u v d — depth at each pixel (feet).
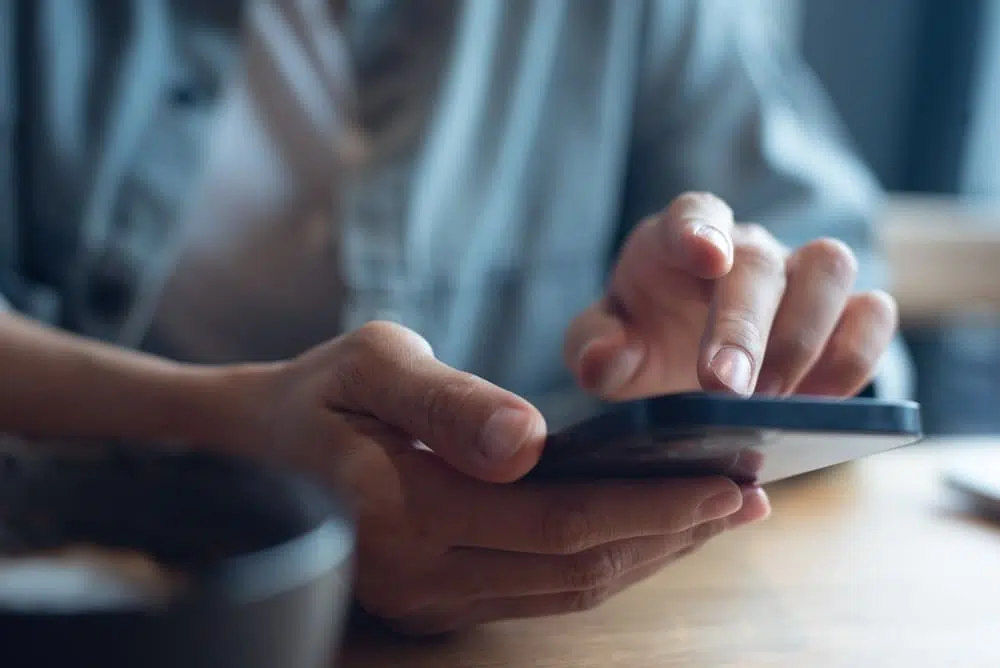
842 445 0.80
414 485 1.06
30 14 2.24
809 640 1.15
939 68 4.77
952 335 4.17
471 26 2.49
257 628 0.49
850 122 4.81
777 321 1.23
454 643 1.12
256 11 2.45
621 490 1.02
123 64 2.28
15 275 2.27
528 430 0.94
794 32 4.63
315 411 1.16
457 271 2.56
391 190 2.37
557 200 2.76
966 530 1.57
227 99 2.35
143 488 0.68
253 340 2.48
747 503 1.11
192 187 2.26
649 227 1.49
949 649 1.14
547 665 1.06
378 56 2.46
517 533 1.03
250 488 0.65
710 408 0.72
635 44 2.80
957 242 4.18
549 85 2.74
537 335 2.75
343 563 0.55
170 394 1.34
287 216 2.45
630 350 1.47
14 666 0.46
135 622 0.46
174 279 2.39
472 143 2.63
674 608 1.23
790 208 2.51
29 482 0.69
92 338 2.22
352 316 2.33
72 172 2.24
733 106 2.77
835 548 1.47
